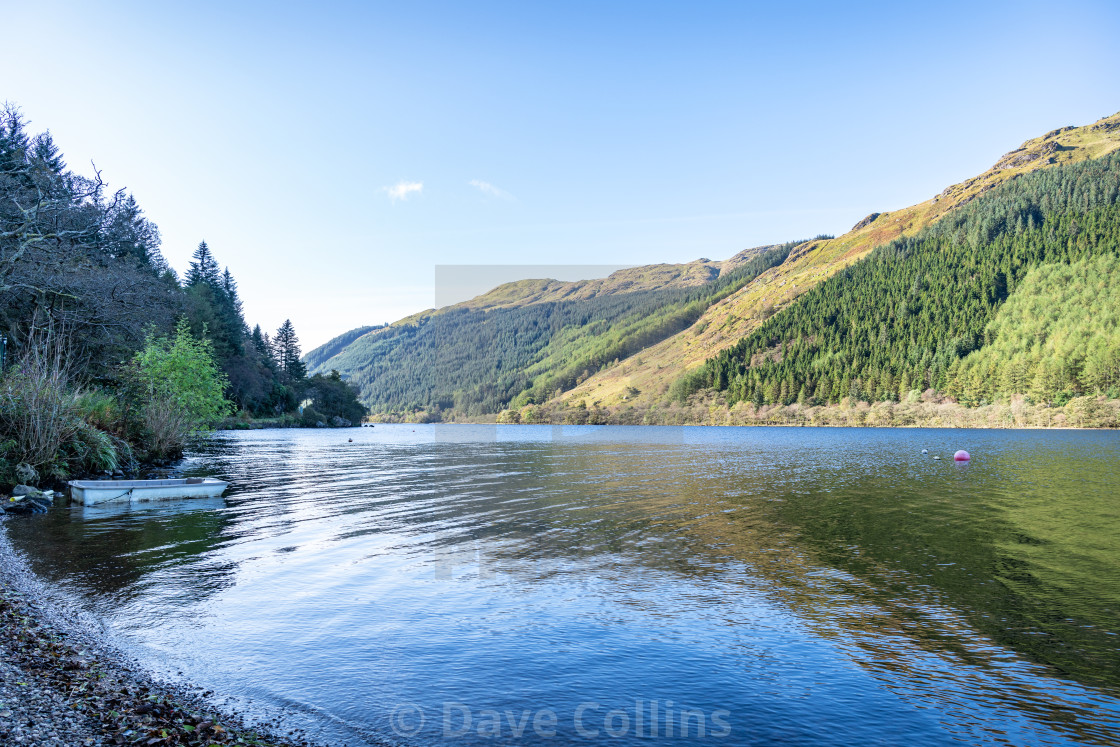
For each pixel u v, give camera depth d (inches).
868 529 643.5
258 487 936.9
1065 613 387.2
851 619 373.7
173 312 1663.4
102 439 952.9
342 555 502.0
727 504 771.4
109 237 1640.0
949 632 356.2
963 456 1519.4
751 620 369.1
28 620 347.6
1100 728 256.1
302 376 4982.8
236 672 295.0
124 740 228.1
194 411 1390.3
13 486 778.8
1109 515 745.0
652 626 356.5
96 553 511.8
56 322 1234.0
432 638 335.9
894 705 273.9
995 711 269.6
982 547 564.4
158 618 361.4
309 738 239.8
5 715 233.9
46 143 2105.1
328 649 321.1
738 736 247.8
